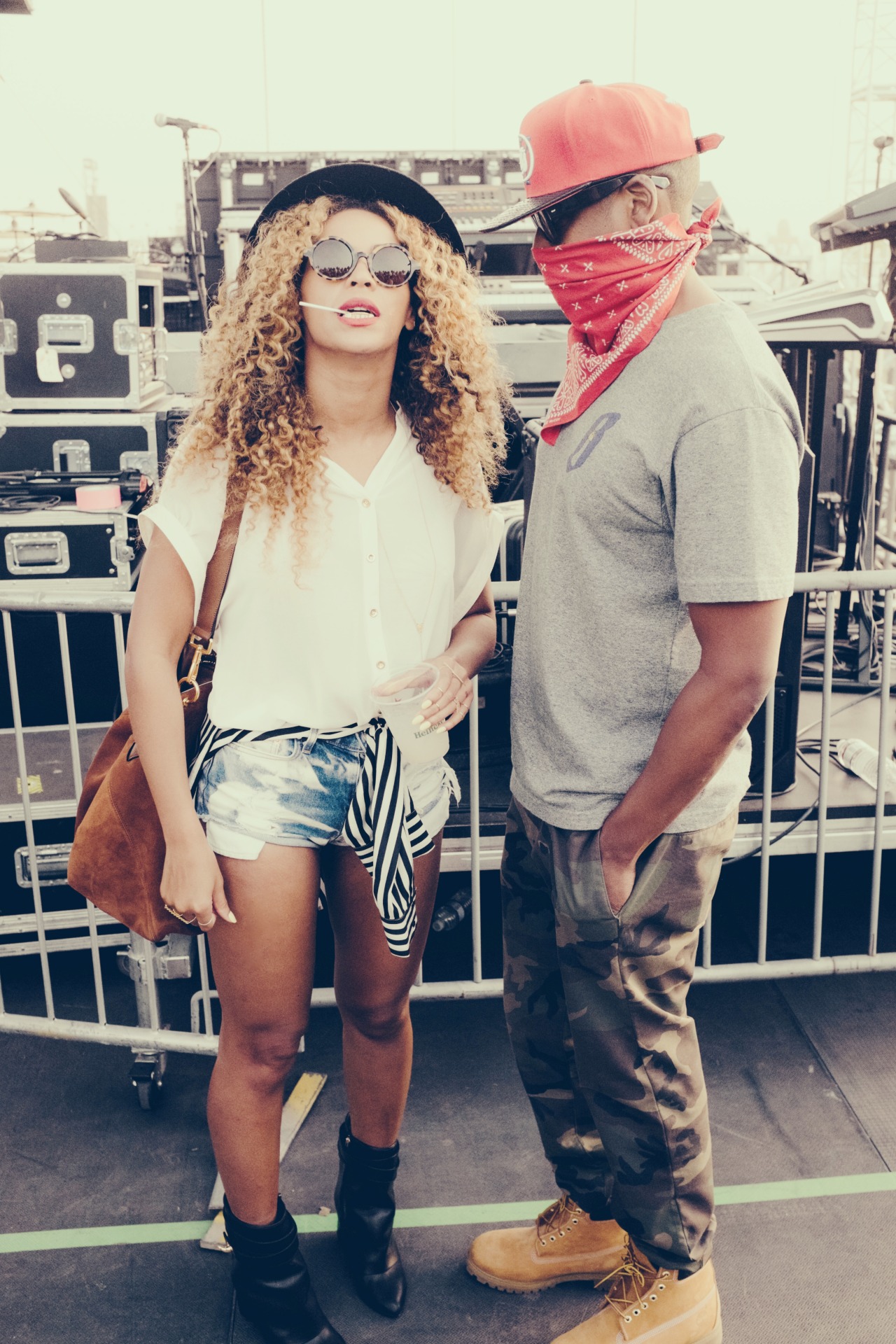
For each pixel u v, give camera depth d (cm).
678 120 125
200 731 148
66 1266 182
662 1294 154
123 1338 168
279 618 139
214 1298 176
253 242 141
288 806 141
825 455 370
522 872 154
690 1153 145
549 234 129
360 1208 174
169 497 136
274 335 133
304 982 148
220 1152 153
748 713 122
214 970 149
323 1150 211
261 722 143
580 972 140
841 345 259
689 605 123
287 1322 159
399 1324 171
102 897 151
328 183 137
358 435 142
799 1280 176
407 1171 204
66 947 250
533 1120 219
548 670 138
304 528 134
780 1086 228
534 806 143
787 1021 251
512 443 293
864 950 279
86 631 292
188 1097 228
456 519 156
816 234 357
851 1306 171
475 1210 194
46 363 329
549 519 137
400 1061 167
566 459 133
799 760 276
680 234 124
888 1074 232
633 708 134
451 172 552
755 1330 167
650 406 123
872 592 312
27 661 293
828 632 218
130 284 327
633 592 129
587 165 121
